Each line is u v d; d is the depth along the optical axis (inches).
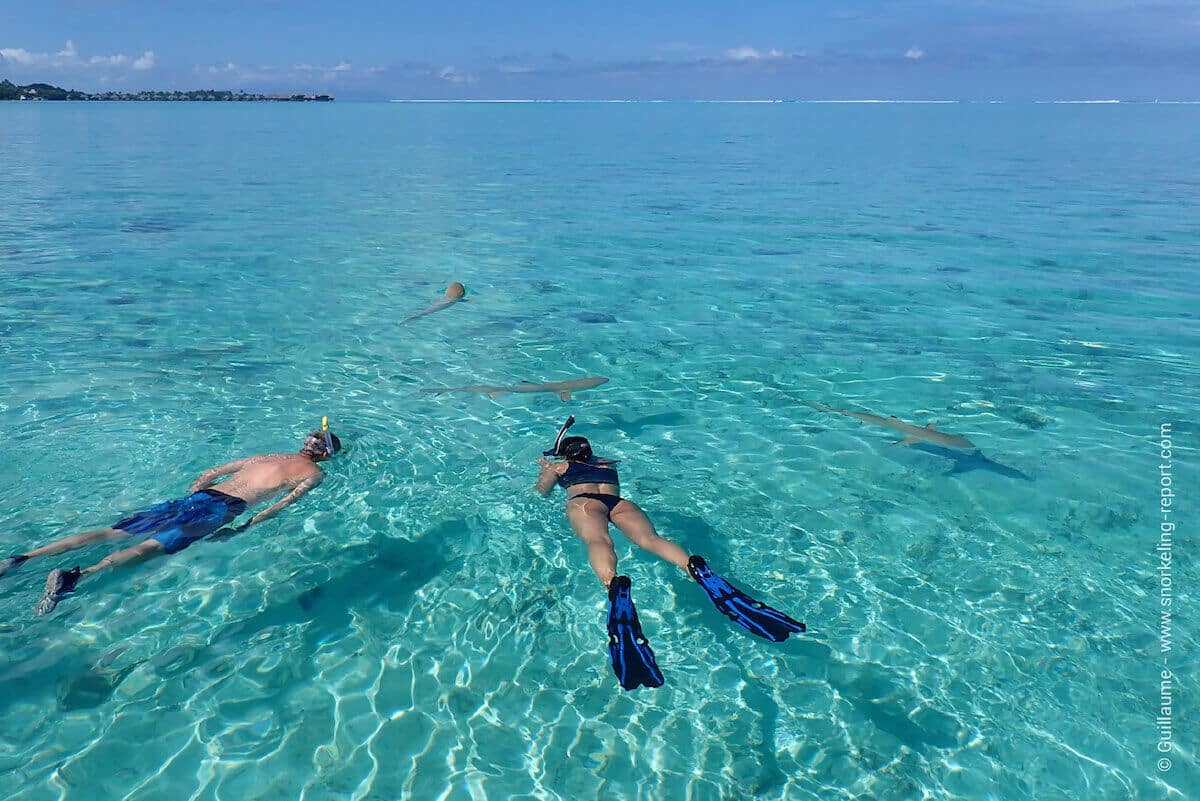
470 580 195.2
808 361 354.6
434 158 1392.7
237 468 225.6
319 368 332.2
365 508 224.1
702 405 305.9
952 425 288.0
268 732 148.6
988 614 185.8
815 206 818.8
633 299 457.4
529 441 270.8
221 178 1023.0
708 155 1483.8
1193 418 293.1
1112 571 201.9
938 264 549.3
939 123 2992.1
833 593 193.2
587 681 164.4
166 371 321.1
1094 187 968.9
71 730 146.4
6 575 185.3
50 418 271.3
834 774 142.9
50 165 1155.9
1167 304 446.0
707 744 149.3
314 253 564.1
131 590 185.2
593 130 2500.0
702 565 180.9
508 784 139.6
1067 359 356.8
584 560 204.8
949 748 148.5
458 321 407.5
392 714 154.2
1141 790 138.9
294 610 181.8
